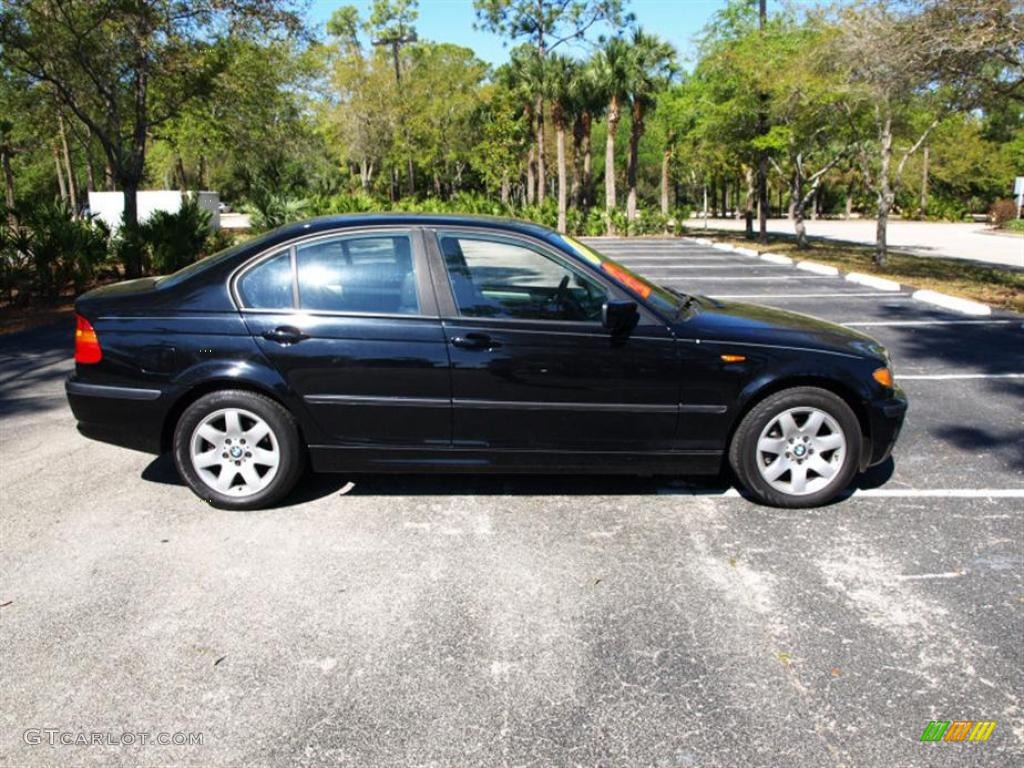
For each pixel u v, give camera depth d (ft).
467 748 8.46
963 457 17.29
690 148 110.52
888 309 37.55
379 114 137.18
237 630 10.64
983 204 200.95
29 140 132.46
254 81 68.74
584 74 119.85
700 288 45.73
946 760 8.30
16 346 29.37
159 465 16.88
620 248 83.82
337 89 134.10
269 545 13.14
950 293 41.88
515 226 14.70
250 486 14.47
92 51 51.16
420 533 13.61
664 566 12.45
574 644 10.35
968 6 35.88
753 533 13.62
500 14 120.16
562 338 14.07
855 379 14.35
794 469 14.55
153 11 49.52
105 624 10.77
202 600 11.39
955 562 12.55
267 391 14.16
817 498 14.57
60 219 43.21
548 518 14.24
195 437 14.37
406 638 10.46
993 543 13.21
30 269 39.93
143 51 51.26
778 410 14.34
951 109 44.52
